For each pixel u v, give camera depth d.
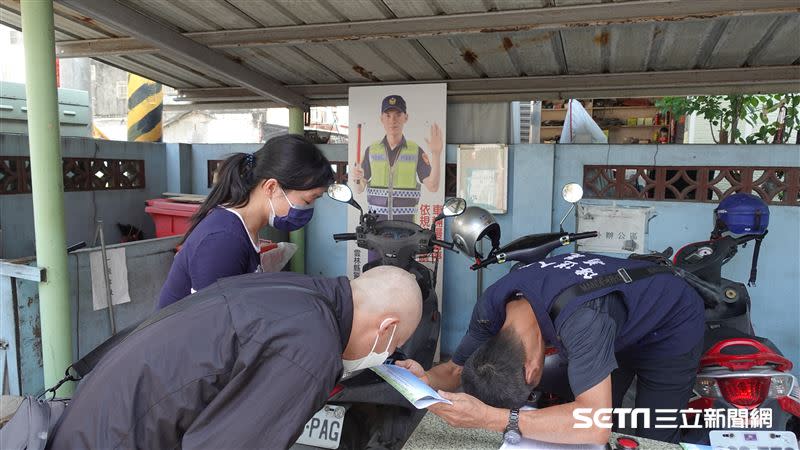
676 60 3.72
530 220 4.02
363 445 1.98
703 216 3.72
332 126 12.24
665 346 1.87
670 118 7.64
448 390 1.97
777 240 3.59
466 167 4.12
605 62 3.80
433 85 4.14
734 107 5.13
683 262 2.63
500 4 2.88
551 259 1.88
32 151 2.39
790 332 3.63
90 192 3.97
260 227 1.93
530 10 2.89
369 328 1.25
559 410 1.49
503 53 3.64
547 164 3.95
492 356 1.60
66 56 3.67
